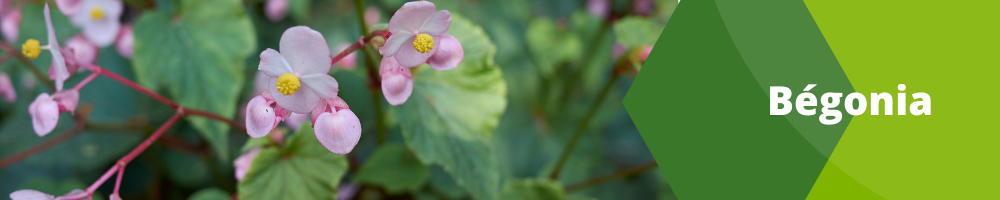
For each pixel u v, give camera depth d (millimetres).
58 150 654
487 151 568
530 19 874
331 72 633
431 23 484
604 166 849
